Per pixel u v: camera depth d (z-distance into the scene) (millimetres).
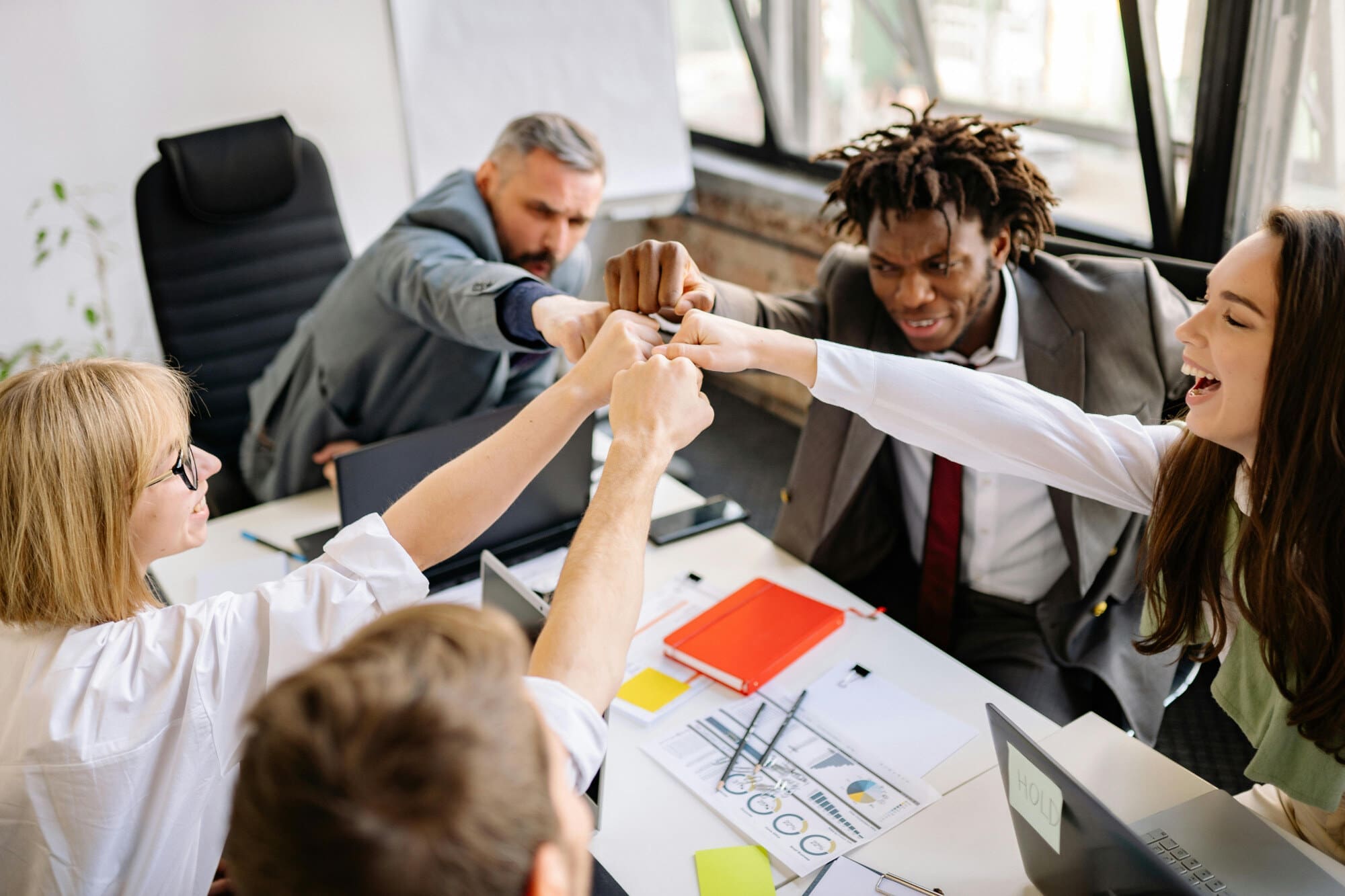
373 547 1095
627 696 1521
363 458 1643
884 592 2051
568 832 542
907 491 2008
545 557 1898
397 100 3434
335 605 1062
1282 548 1131
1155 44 2307
